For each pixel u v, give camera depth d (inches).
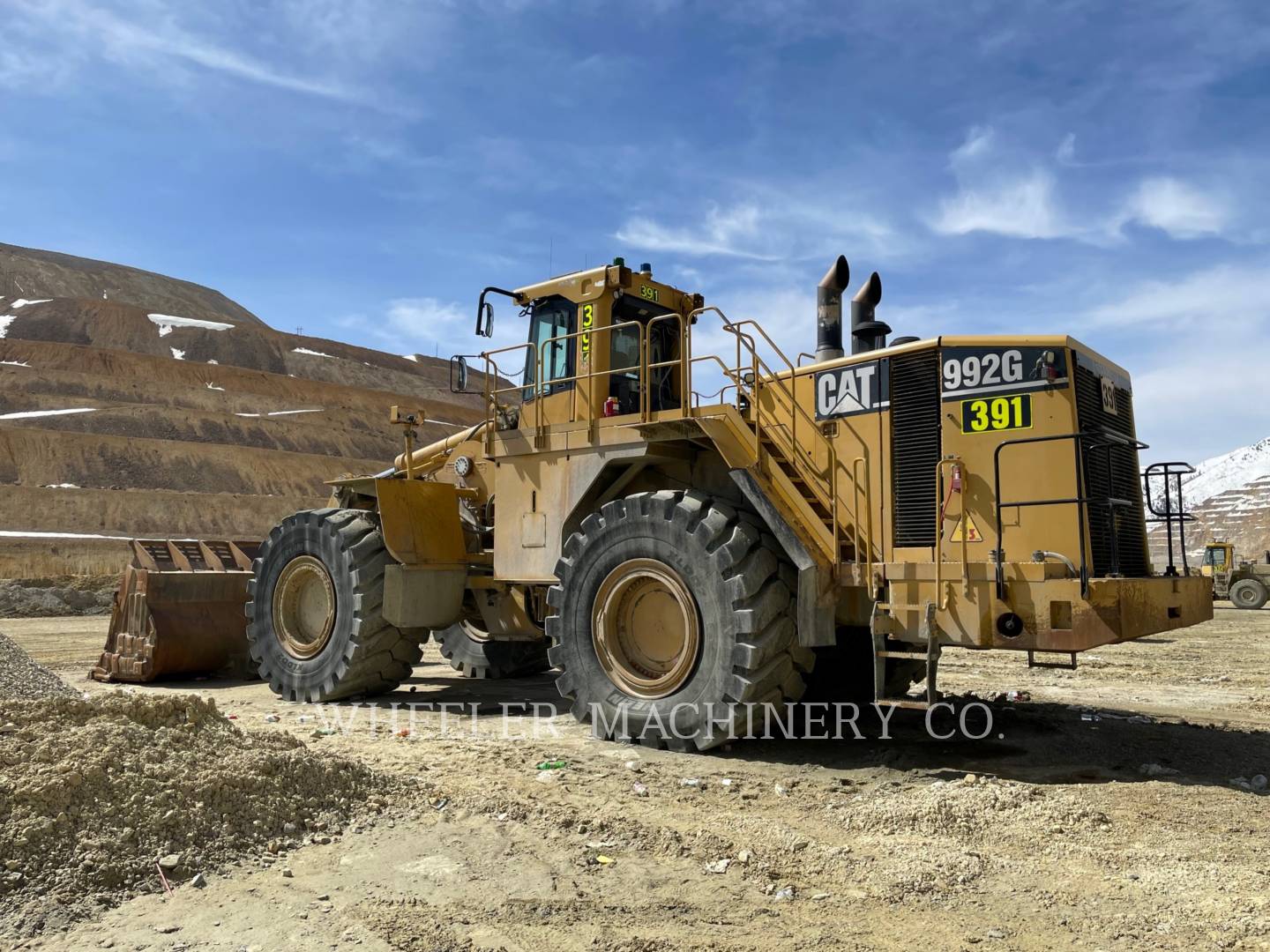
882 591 222.8
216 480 2235.5
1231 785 196.1
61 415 2471.7
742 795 189.0
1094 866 144.9
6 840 129.9
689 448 266.8
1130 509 232.7
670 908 128.1
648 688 239.5
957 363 227.0
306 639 327.3
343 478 343.9
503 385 309.0
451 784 190.7
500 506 297.1
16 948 110.9
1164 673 416.8
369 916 123.6
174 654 354.3
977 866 144.0
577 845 153.5
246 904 126.9
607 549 251.4
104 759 152.1
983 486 219.8
